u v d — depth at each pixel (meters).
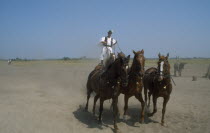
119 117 9.16
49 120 8.12
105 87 7.72
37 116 8.38
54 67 41.84
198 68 37.31
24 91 13.89
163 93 8.04
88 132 7.40
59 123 7.96
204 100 12.41
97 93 8.73
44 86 16.62
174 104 11.48
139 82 7.95
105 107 10.73
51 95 12.91
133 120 8.83
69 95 13.30
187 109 10.47
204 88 16.70
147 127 8.09
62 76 24.31
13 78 21.31
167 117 9.25
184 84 18.83
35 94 12.91
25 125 7.43
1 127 7.09
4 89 14.36
